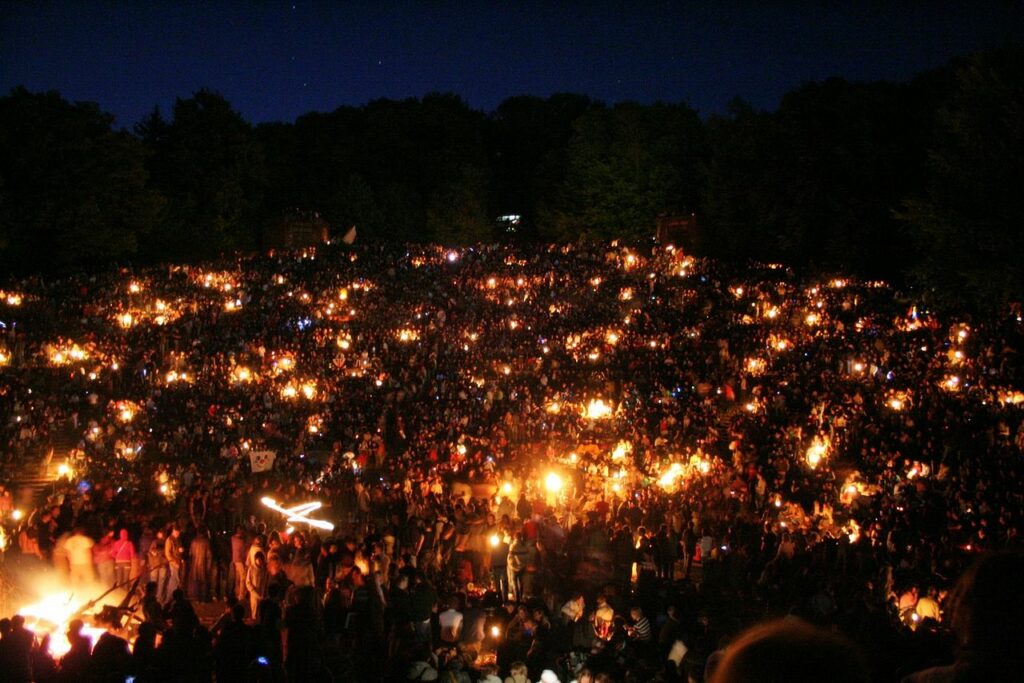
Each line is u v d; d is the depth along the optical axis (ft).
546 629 55.57
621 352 185.47
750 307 208.44
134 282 237.04
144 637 44.29
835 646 8.99
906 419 122.83
